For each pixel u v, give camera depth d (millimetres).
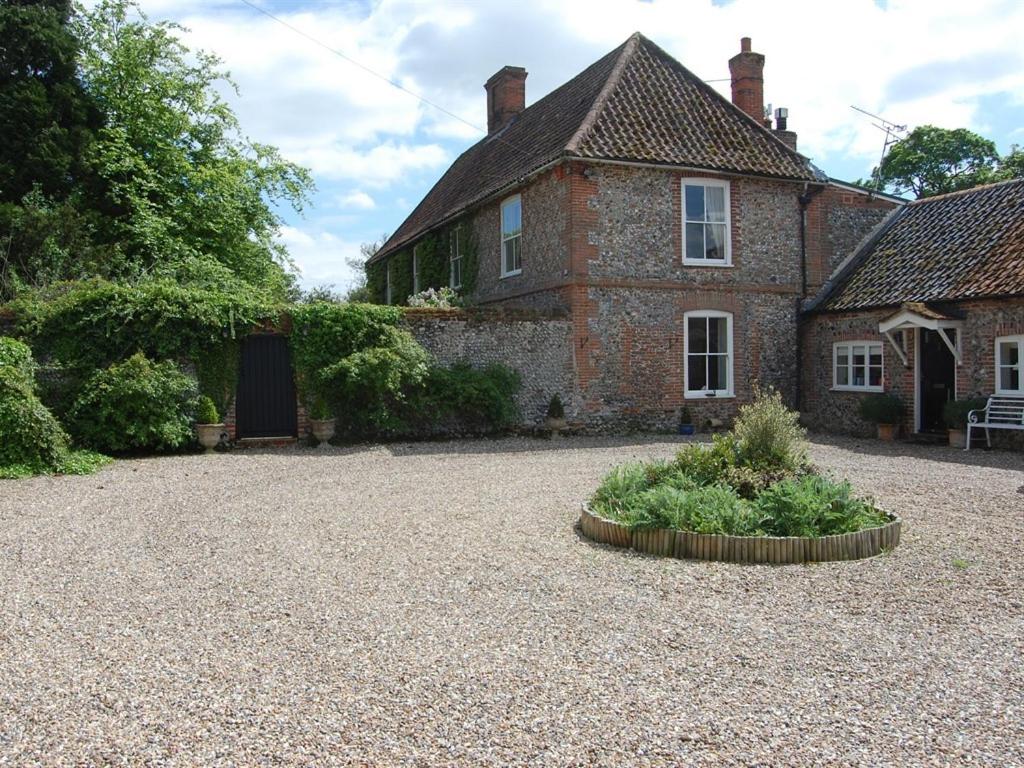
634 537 7004
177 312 14250
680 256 17234
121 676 4293
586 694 4070
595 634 4949
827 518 7055
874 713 3881
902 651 4707
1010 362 14172
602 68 19984
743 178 17766
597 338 16609
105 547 7258
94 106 23000
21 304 14109
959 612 5418
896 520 7371
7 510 9008
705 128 18156
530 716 3818
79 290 14328
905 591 5871
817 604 5582
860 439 16469
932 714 3873
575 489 10172
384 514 8680
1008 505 8977
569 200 16391
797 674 4355
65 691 4102
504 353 16266
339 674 4312
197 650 4672
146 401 13438
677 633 4980
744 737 3629
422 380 15148
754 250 18031
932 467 12266
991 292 14125
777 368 18312
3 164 20578
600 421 16672
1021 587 5961
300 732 3652
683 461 8914
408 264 25969
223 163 25688
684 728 3711
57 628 5078
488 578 6156
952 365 15797
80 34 24297
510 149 21344
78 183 22078
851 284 17984
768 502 7180
